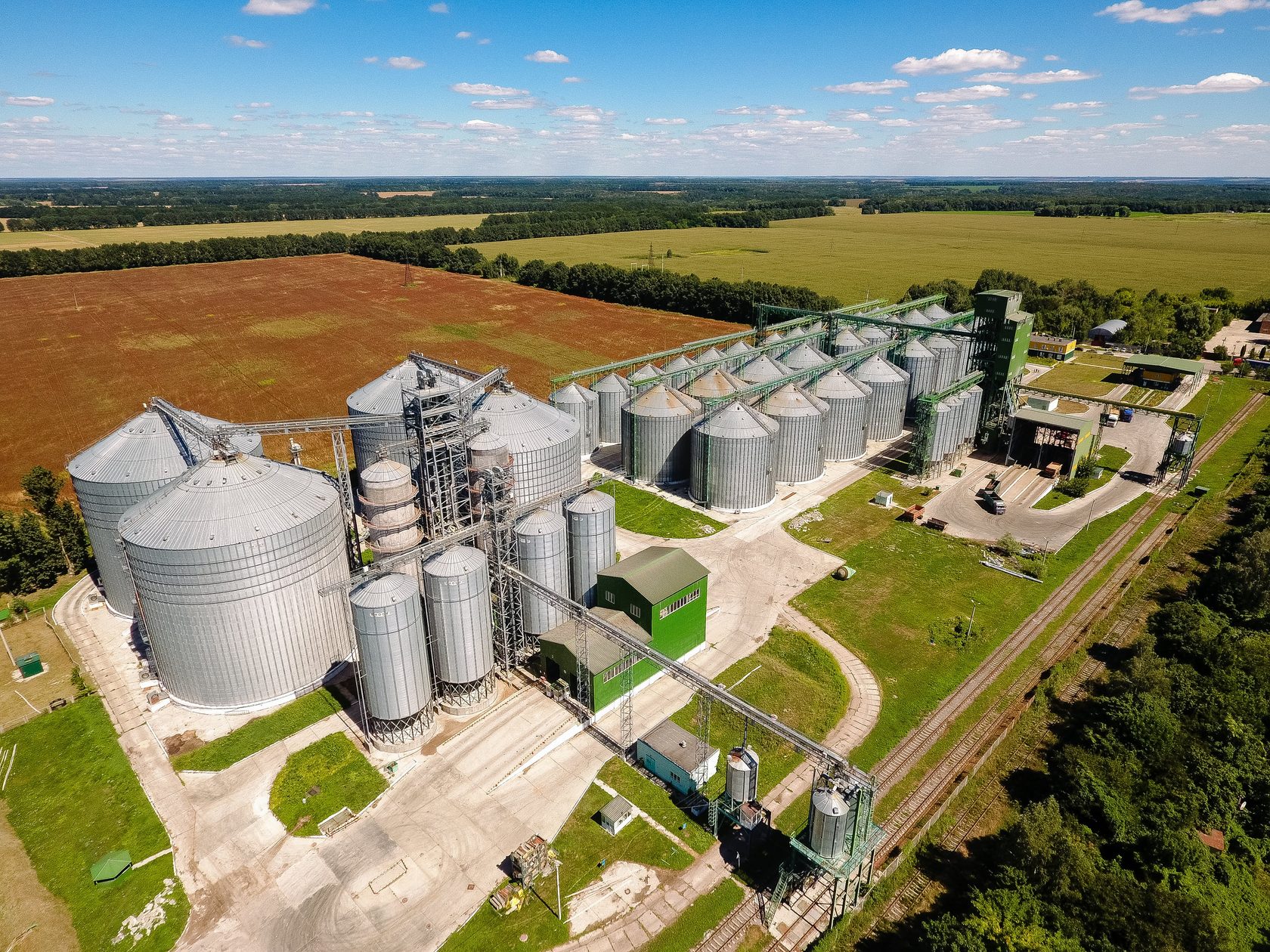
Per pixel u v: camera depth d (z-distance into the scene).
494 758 52.34
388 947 39.56
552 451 73.25
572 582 66.75
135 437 65.31
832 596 71.38
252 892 42.66
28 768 51.50
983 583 73.81
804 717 55.62
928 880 43.31
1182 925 36.38
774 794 49.12
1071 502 91.69
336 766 51.44
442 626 53.28
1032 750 53.03
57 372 153.38
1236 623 63.88
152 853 45.06
